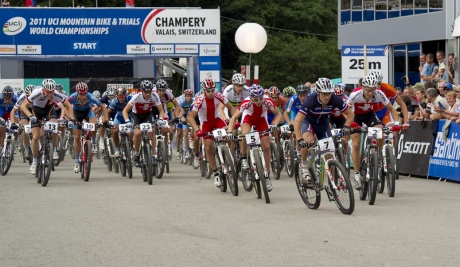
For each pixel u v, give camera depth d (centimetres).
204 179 1669
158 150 1677
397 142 1736
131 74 3972
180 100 2161
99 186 1512
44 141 1547
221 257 784
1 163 1780
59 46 3164
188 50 3186
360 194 1239
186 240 883
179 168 1992
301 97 1670
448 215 1063
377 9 3475
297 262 755
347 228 953
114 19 3161
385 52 2172
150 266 746
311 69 6078
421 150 1645
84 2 5591
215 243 862
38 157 1562
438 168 1577
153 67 3981
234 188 1324
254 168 1252
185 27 3178
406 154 1698
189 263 757
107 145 1872
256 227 970
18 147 2698
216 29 3189
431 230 934
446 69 2192
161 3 6231
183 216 1076
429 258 764
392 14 3362
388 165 1284
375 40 3475
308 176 1125
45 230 966
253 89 1286
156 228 970
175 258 781
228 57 6638
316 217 1054
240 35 2391
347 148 1530
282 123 1684
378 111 1423
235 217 1062
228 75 6347
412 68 3256
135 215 1089
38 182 1562
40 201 1265
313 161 1117
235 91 1467
